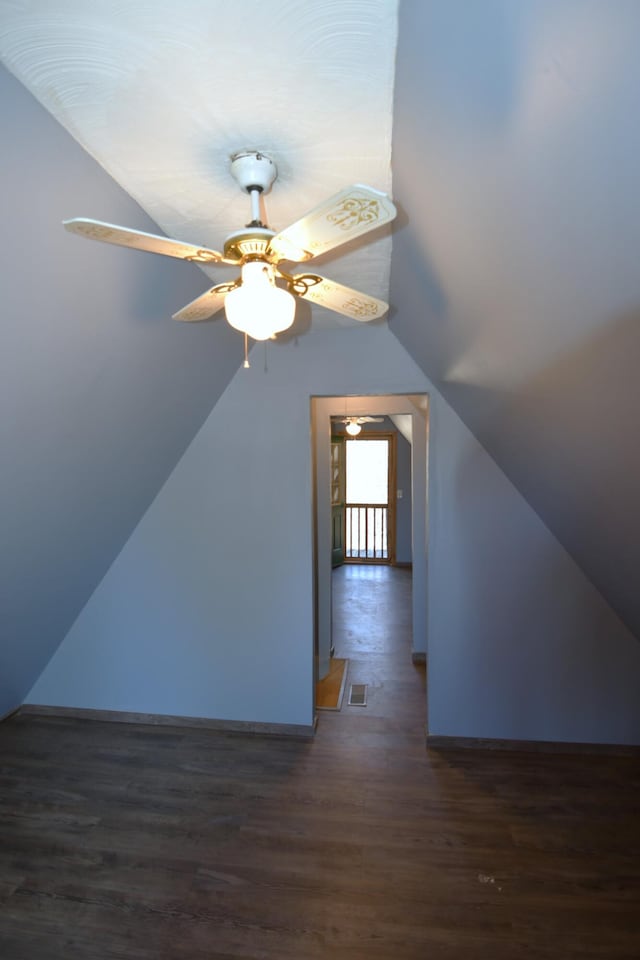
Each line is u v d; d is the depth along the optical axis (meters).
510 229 1.06
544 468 2.01
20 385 1.62
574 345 1.17
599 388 1.20
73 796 2.44
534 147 0.82
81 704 3.22
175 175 1.48
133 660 3.14
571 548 2.54
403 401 3.91
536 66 0.70
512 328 1.39
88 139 1.30
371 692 3.51
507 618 2.75
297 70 1.09
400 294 2.20
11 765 2.70
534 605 2.73
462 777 2.55
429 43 0.88
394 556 7.56
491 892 1.86
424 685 3.62
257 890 1.88
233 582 3.01
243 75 1.10
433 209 1.33
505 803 2.35
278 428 2.92
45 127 1.20
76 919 1.76
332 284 1.48
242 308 1.34
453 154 1.06
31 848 2.10
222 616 3.03
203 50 1.03
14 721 3.18
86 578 2.97
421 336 2.31
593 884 1.89
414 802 2.36
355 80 1.11
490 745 2.80
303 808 2.33
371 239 1.77
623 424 1.23
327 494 3.75
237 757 2.75
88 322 1.68
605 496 1.65
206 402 2.86
